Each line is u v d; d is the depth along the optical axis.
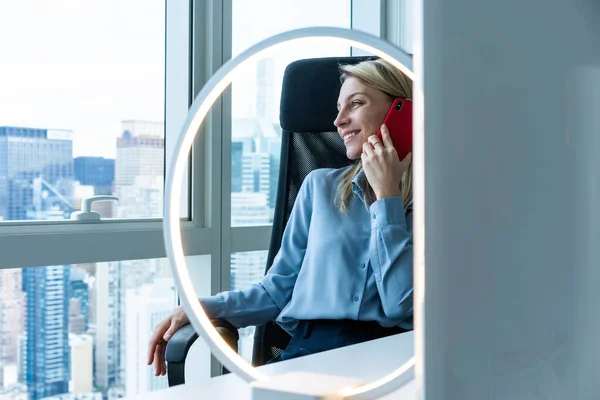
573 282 0.23
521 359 0.22
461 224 0.21
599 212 0.23
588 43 0.23
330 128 1.41
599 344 0.24
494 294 0.22
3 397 1.65
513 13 0.22
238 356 0.63
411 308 1.14
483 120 0.21
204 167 1.94
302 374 0.61
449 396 0.21
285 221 1.40
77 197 1.73
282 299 1.21
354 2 2.49
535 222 0.22
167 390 0.68
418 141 0.22
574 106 0.23
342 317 1.18
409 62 0.59
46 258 1.54
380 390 0.58
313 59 1.43
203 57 1.92
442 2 0.21
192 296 0.63
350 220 1.21
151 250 1.77
